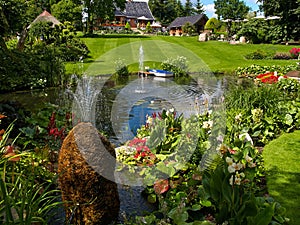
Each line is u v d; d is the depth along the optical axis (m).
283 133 6.21
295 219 3.30
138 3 67.50
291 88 9.70
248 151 3.90
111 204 3.23
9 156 2.98
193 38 36.69
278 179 4.20
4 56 12.29
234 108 6.34
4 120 5.52
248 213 2.50
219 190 2.75
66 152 3.07
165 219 2.94
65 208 3.19
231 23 43.34
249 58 23.61
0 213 2.27
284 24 30.81
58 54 18.12
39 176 3.75
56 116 6.34
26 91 12.44
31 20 30.23
